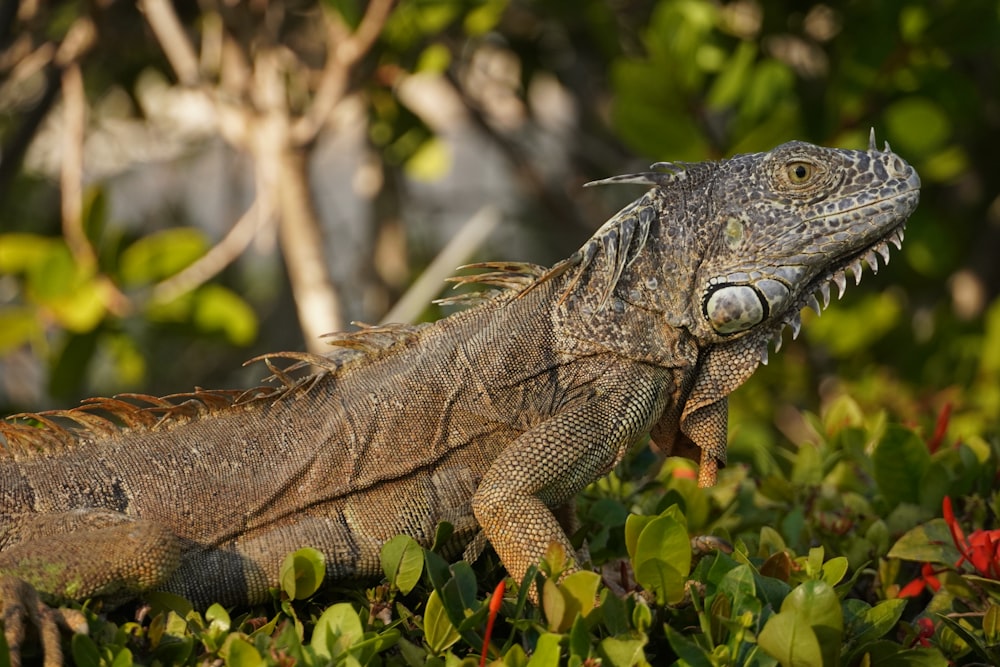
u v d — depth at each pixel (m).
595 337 7.47
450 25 17.50
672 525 6.24
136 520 6.73
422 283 15.59
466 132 26.31
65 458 7.07
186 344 20.31
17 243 14.47
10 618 5.77
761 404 16.86
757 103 15.23
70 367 14.64
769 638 5.73
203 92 14.41
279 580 6.95
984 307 18.61
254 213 15.03
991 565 6.98
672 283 7.60
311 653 5.83
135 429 7.25
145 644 6.00
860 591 8.08
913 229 16.58
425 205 22.20
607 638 5.87
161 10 14.30
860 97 14.88
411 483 7.24
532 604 6.57
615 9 17.95
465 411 7.35
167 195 21.05
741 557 6.66
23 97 18.17
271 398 7.38
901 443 8.54
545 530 6.83
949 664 6.48
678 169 7.82
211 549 6.94
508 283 7.77
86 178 20.17
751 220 7.55
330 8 13.86
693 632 6.39
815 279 7.77
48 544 6.48
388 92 16.81
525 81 18.62
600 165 19.52
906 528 8.38
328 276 14.06
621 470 9.22
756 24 16.58
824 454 9.70
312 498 7.12
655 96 14.46
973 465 8.77
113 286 14.41
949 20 14.37
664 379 7.57
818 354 17.89
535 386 7.41
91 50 14.69
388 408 7.32
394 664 6.18
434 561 6.13
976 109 15.27
